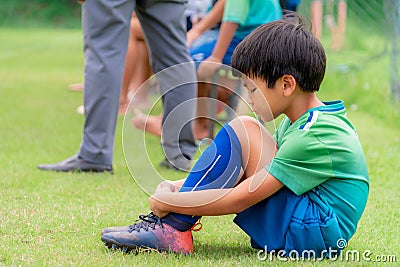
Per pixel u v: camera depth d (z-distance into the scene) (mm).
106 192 6742
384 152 8773
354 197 4621
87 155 7613
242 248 4961
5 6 45188
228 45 7910
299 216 4508
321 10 17891
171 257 4609
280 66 4566
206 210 4590
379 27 15836
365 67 15430
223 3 8531
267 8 7961
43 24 44281
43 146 9250
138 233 4734
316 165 4508
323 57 4676
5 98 14094
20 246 4934
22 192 6621
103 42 7453
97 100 7508
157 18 7688
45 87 16156
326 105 4762
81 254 4723
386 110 11883
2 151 8805
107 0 7324
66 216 5773
